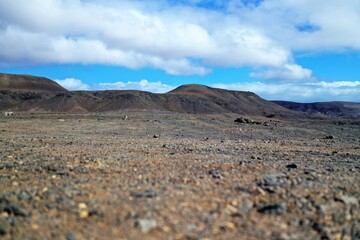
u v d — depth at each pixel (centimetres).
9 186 785
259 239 558
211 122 4116
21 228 558
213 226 588
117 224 576
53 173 929
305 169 1032
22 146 1609
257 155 1390
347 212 670
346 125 4478
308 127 3831
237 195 727
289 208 672
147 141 1991
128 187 767
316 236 581
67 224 575
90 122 3662
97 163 1073
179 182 826
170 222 589
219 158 1237
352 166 1170
